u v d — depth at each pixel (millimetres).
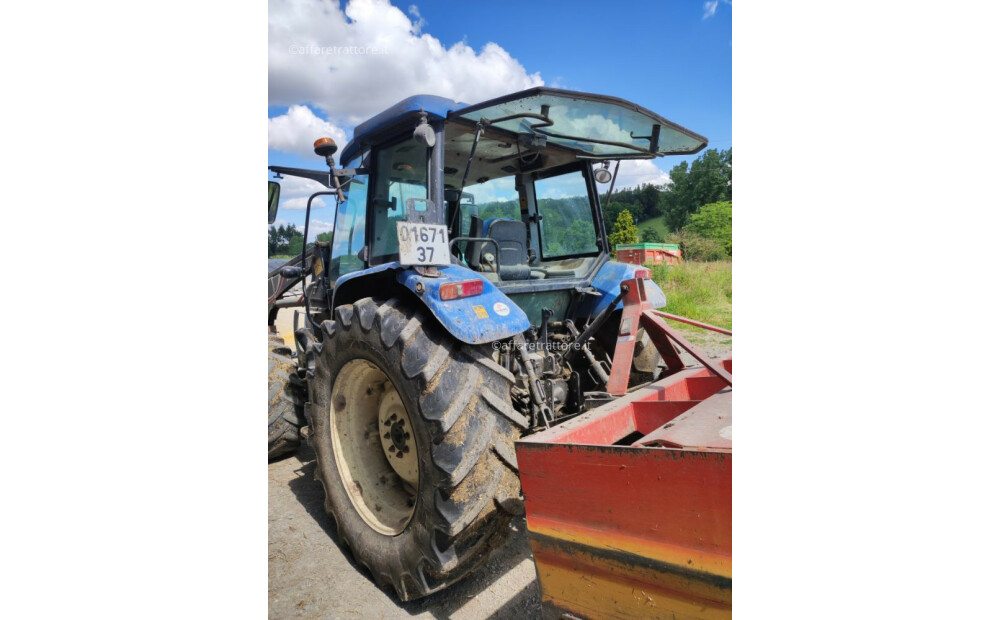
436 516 2176
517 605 2361
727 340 7570
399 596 2428
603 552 1645
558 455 1720
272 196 3889
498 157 3459
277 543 2957
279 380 3996
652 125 2863
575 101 2455
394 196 2988
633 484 1565
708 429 1928
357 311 2525
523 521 3082
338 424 2885
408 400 2256
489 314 2346
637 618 1604
